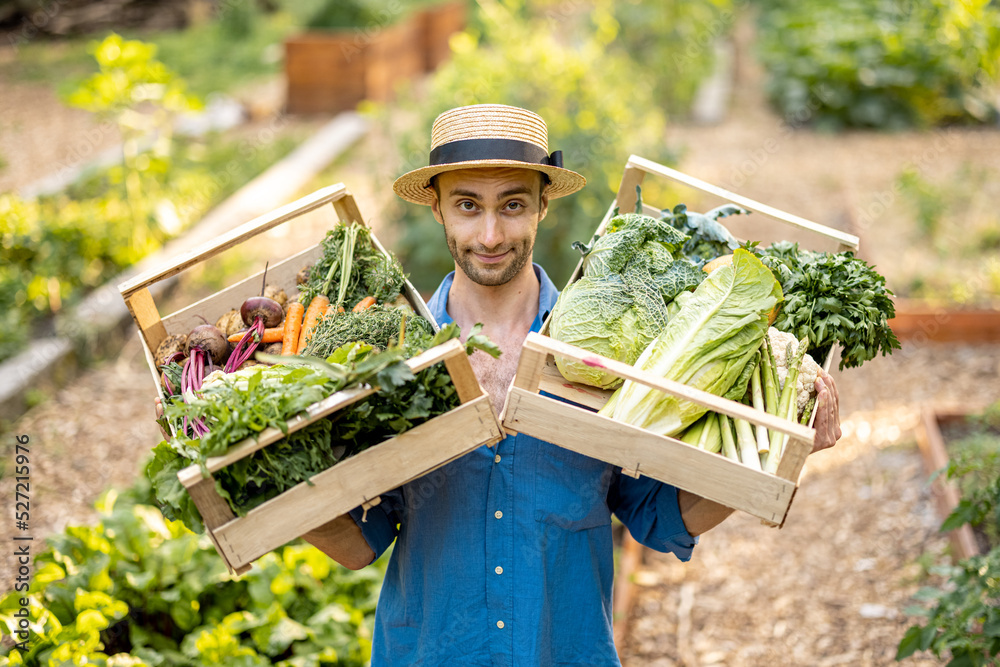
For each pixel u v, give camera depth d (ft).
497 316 8.09
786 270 8.45
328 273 8.91
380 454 6.61
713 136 42.68
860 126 43.37
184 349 8.48
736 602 14.96
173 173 32.42
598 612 7.57
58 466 17.58
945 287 24.70
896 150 39.14
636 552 16.03
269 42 61.41
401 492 7.88
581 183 7.80
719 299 7.34
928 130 42.55
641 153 26.27
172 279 25.25
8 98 46.50
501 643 7.29
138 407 20.10
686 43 45.34
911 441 18.71
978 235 27.99
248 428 6.24
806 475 18.47
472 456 7.40
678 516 7.64
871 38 43.50
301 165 35.50
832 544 16.10
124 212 26.91
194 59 56.70
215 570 12.23
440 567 7.41
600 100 25.39
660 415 6.88
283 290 9.38
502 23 27.91
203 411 6.48
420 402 6.57
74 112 44.09
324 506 6.59
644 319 7.43
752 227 30.30
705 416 7.17
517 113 7.36
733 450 6.83
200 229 28.50
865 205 31.53
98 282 24.61
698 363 7.03
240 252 27.63
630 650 13.89
